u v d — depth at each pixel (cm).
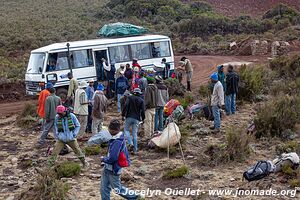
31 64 2031
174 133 1230
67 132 1088
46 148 1327
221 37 5619
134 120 1213
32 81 2000
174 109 1569
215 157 1137
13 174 1096
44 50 1992
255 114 1672
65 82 2006
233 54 4653
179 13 7444
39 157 1224
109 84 2036
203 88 2052
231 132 1195
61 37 5384
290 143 1220
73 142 1100
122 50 2222
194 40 5619
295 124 1421
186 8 7656
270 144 1287
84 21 6944
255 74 2105
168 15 7262
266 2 8950
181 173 1025
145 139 1330
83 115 1372
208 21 6175
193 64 3838
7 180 1041
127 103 1212
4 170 1131
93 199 903
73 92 1550
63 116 1088
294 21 6278
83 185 993
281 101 1488
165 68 2319
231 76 1639
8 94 2380
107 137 770
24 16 7050
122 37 2330
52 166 1086
